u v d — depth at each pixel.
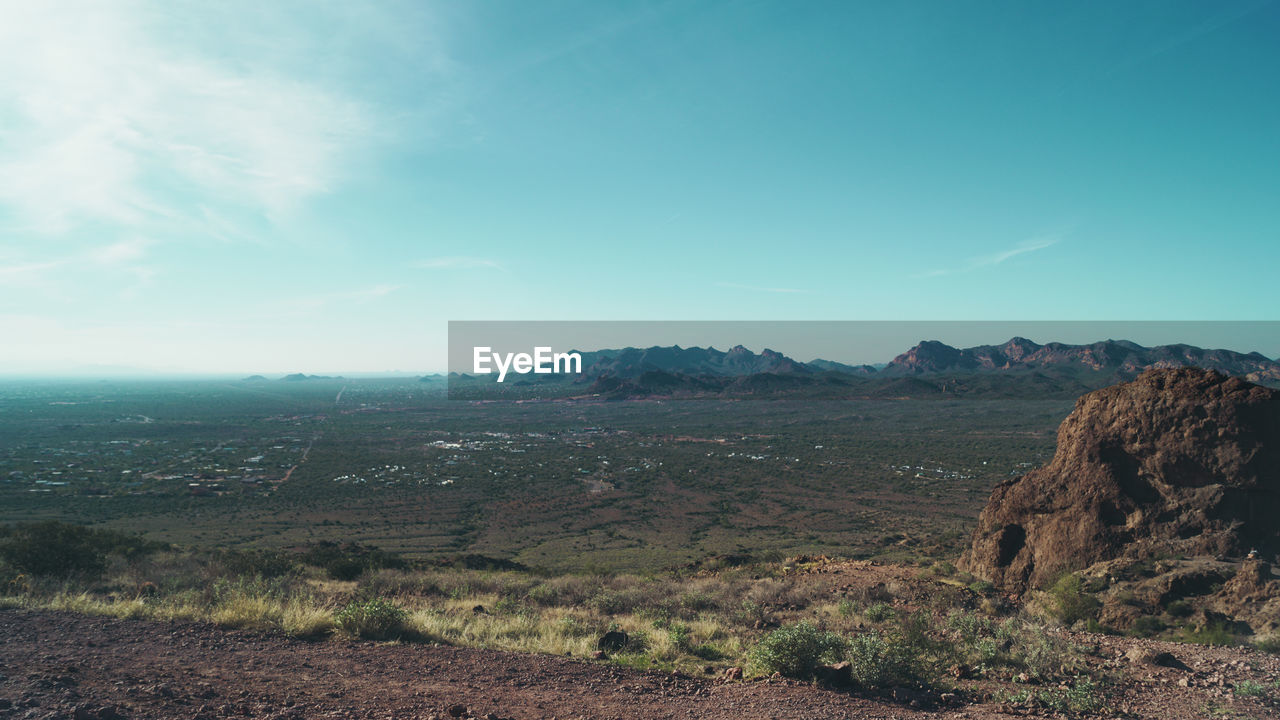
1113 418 17.91
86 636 8.52
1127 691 8.25
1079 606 14.37
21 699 5.44
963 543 41.56
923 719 6.95
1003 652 10.09
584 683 7.91
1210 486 16.02
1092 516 17.47
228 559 21.16
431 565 30.95
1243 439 15.59
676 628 11.34
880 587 17.50
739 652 10.62
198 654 7.98
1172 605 13.37
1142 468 17.20
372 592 15.91
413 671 7.90
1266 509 15.34
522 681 7.79
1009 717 7.12
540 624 12.21
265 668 7.51
